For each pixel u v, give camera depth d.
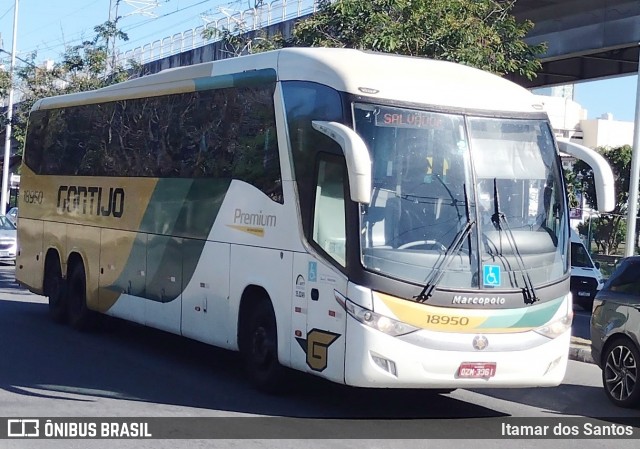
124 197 13.98
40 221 16.94
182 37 34.91
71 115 16.11
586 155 9.89
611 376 11.01
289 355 9.87
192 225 12.05
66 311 16.06
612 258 38.00
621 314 10.88
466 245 9.09
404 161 9.19
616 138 69.75
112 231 14.26
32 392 10.38
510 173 9.52
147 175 13.35
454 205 9.19
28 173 17.67
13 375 11.34
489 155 9.48
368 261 8.86
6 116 42.19
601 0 24.23
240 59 11.46
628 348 10.76
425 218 9.09
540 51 17.98
